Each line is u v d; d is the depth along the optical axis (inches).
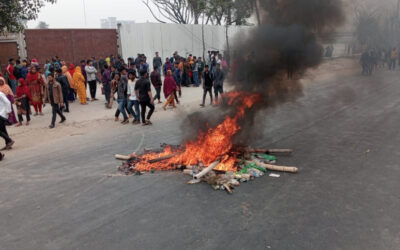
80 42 831.1
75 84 518.3
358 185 191.2
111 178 218.7
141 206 175.8
